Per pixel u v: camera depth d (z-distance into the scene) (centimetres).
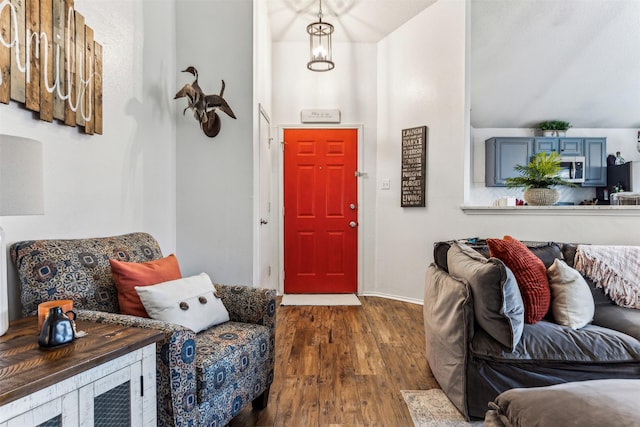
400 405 194
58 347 105
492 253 201
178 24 280
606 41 416
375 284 438
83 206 189
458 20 355
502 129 576
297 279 440
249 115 281
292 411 189
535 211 331
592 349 171
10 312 149
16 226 153
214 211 281
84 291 153
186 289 171
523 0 370
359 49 433
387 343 283
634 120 555
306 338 294
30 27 152
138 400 113
